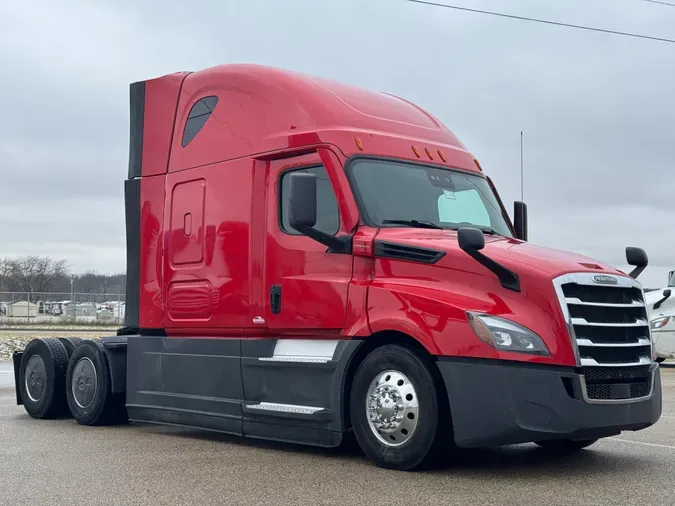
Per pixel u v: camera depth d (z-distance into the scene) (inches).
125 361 370.0
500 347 237.5
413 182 298.4
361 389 264.2
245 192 315.3
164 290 346.6
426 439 246.8
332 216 286.7
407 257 265.1
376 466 261.7
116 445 312.7
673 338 707.4
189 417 328.5
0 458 280.5
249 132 319.6
